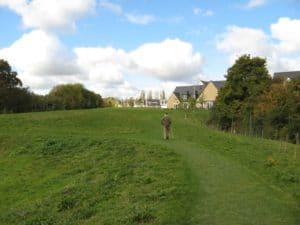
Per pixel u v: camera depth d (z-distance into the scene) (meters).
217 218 12.70
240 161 23.28
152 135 39.88
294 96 54.94
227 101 66.88
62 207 15.48
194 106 79.69
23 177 25.14
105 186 17.58
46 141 32.53
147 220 12.52
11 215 15.95
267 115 55.09
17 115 53.34
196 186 16.62
